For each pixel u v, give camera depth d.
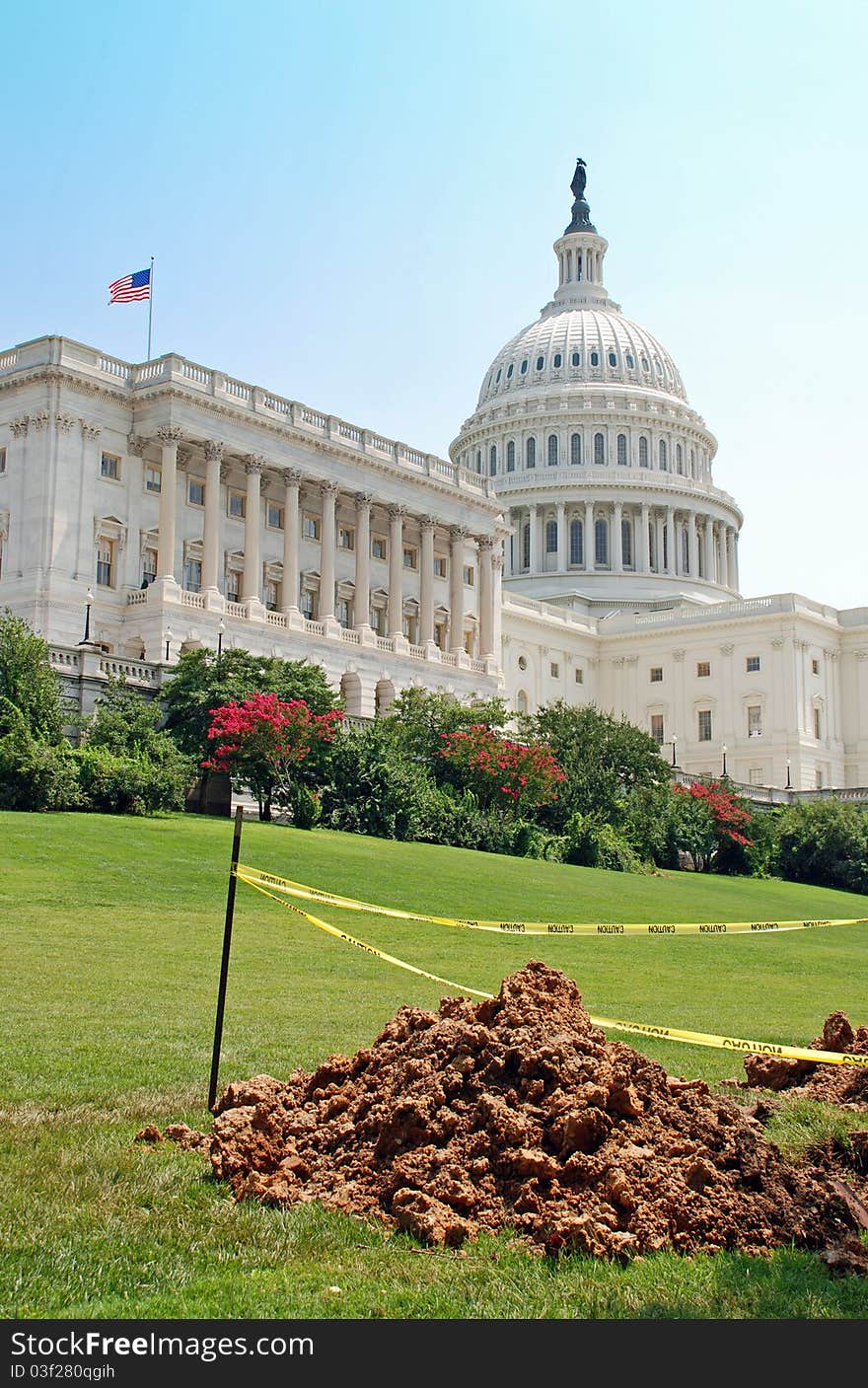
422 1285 8.92
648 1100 11.11
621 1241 9.64
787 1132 11.83
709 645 130.12
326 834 54.59
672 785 82.31
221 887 37.81
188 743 59.91
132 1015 18.12
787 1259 9.70
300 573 91.62
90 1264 9.02
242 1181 10.73
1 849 38.69
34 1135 11.77
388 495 96.06
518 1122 10.57
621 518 151.00
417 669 95.69
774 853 79.44
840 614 133.38
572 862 64.50
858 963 35.00
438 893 42.72
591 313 168.12
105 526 78.94
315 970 24.92
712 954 33.84
